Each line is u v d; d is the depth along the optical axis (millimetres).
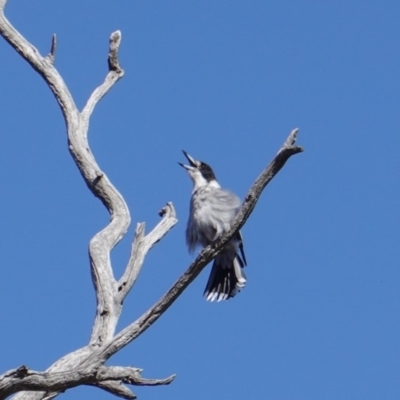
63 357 11898
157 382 10938
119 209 14227
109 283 13148
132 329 11797
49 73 15430
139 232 13555
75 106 15227
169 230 13961
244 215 11875
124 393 11133
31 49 15609
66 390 10805
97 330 12742
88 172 14531
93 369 10656
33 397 11672
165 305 11820
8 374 10352
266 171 11617
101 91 15445
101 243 13656
